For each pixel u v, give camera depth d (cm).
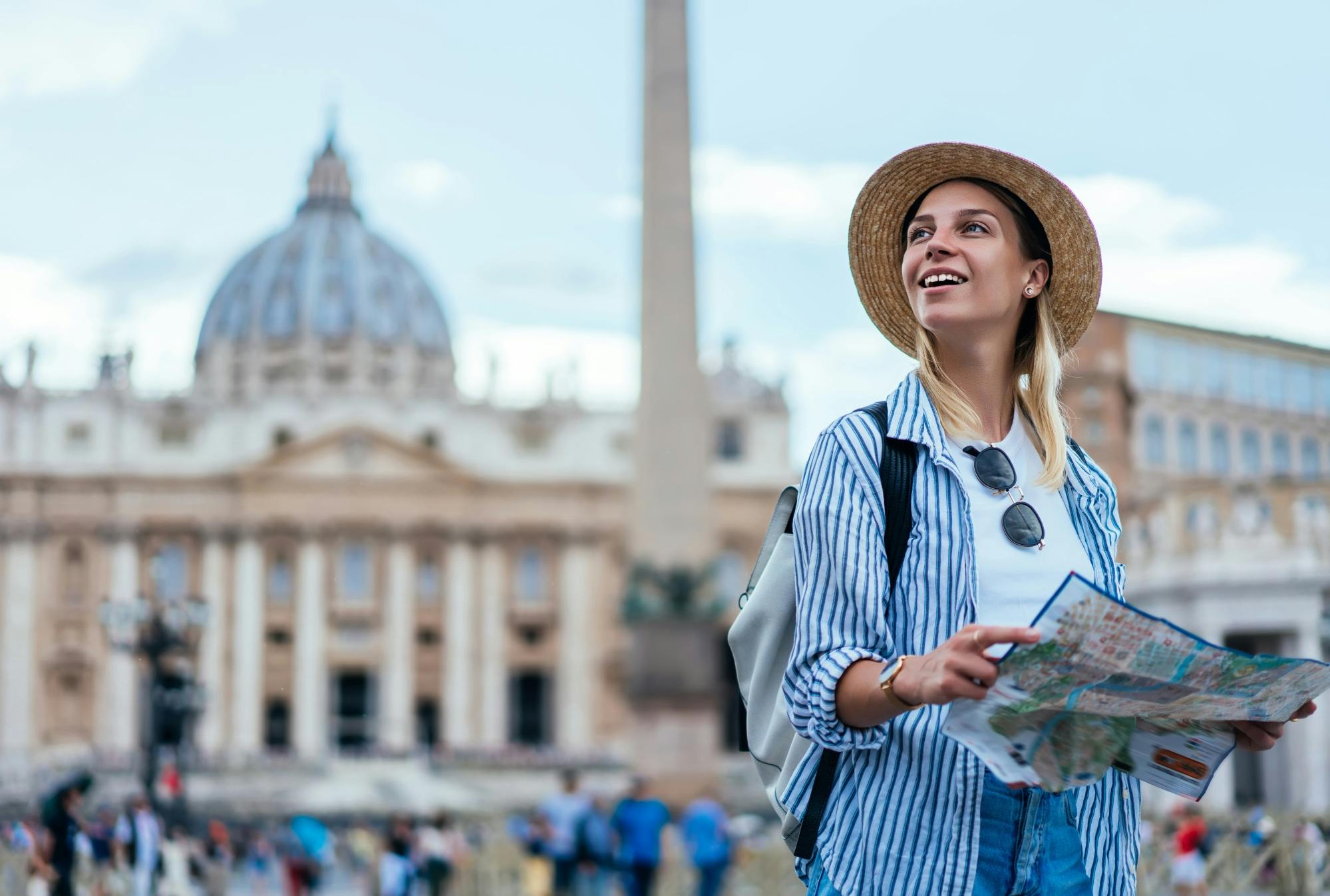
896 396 269
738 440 8994
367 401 8881
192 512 8669
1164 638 224
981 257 269
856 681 237
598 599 8869
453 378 11600
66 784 1211
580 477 8875
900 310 292
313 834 2338
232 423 8788
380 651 8675
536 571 8950
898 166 279
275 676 8688
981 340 271
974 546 257
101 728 8419
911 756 248
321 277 11181
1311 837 1266
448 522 8769
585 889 1767
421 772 7325
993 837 250
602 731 8788
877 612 248
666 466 2809
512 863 2414
